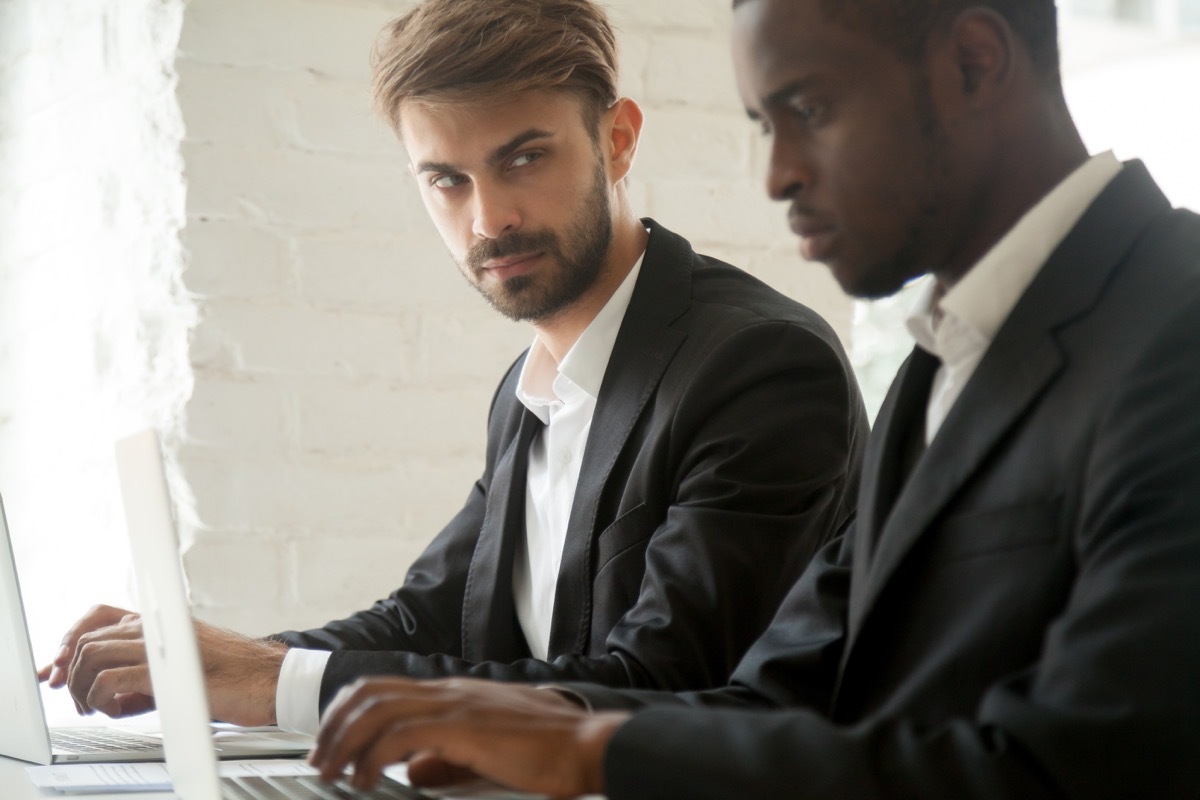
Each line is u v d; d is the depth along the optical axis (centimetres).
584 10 150
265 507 190
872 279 86
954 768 67
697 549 127
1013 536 78
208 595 187
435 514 197
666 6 208
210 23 189
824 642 101
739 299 146
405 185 197
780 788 70
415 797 92
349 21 195
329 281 194
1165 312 74
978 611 79
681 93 208
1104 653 65
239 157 190
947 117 83
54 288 217
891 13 82
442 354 198
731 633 126
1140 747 63
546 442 155
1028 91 84
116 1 198
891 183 83
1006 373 81
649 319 146
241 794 95
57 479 217
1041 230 83
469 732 75
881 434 95
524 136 144
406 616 161
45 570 221
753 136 212
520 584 155
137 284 195
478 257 148
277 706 132
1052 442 78
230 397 189
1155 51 304
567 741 75
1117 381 74
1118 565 67
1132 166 84
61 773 116
